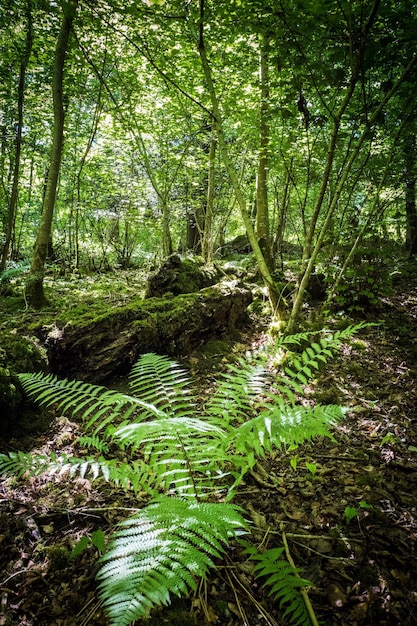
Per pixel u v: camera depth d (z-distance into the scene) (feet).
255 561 5.89
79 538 6.38
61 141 18.24
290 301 19.27
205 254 25.80
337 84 12.89
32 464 6.14
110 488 7.61
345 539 6.32
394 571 5.74
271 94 18.86
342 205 19.77
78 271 28.71
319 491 7.52
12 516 6.72
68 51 19.76
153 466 6.48
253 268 24.50
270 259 23.49
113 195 29.37
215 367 13.47
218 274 20.56
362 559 5.96
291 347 13.80
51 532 6.52
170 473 6.03
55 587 5.53
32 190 34.14
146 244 47.85
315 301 20.21
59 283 24.21
